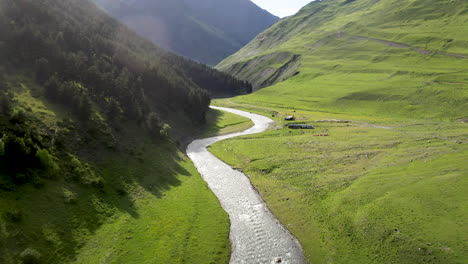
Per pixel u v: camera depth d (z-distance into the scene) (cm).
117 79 8425
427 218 4112
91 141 5703
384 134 9194
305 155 7812
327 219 4578
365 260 3597
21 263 2956
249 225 4644
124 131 6888
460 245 3481
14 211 3375
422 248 3575
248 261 3747
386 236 3934
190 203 5238
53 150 4734
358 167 6512
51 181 4175
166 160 6962
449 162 5791
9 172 3850
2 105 4791
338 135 9662
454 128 9256
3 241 3044
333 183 5791
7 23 7381
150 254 3700
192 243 4047
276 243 4147
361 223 4297
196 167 7425
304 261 3738
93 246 3628
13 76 6175
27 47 7225
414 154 6725
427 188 4866
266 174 6756
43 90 6234
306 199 5291
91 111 6488
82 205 4159
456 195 4484
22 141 4094
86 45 9725
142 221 4400
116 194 4809
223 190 6031
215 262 3688
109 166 5409
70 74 7388
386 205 4612
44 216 3619
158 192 5416
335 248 3906
